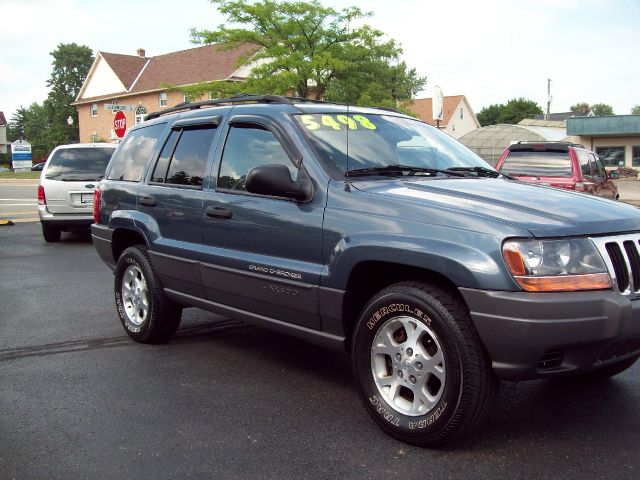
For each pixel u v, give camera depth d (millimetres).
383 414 3547
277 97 4590
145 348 5391
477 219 3275
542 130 50188
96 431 3699
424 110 65688
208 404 4105
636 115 44625
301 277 3918
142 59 55594
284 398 4203
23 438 3613
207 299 4820
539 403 4055
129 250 5547
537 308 3031
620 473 3137
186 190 4914
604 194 12461
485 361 3219
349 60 27844
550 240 3152
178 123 5328
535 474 3129
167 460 3334
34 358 5125
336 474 3160
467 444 3469
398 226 3480
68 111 89438
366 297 3830
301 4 26734
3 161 73750
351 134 4379
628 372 4648
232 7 27094
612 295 3139
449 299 3287
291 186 3926
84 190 12242
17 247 11938
